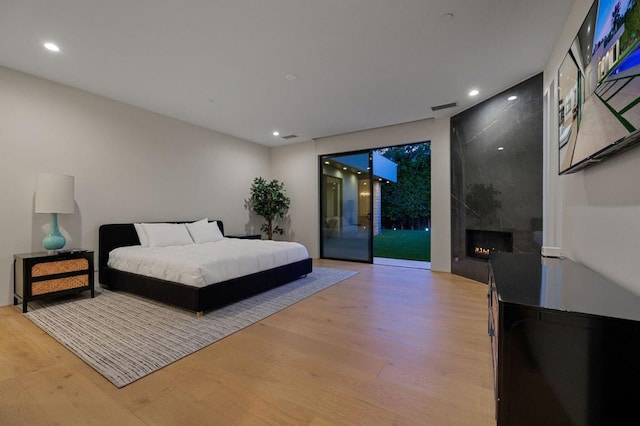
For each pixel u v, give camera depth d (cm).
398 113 431
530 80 313
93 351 195
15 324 242
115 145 382
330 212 590
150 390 154
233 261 300
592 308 91
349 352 196
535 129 307
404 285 373
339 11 210
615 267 139
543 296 105
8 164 293
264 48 258
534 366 93
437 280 399
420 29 231
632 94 108
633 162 125
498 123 355
